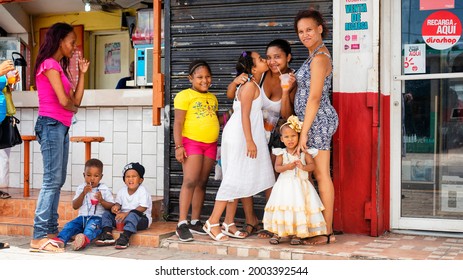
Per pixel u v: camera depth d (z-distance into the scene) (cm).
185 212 526
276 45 512
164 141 604
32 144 735
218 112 584
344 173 536
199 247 507
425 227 540
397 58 548
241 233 522
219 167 554
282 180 486
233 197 506
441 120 539
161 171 673
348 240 510
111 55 923
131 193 557
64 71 524
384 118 541
